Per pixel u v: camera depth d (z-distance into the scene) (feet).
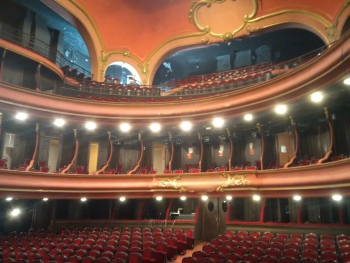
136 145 51.11
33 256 28.94
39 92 38.34
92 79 56.90
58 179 39.22
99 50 58.03
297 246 28.40
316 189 30.37
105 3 56.29
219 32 59.31
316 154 38.06
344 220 34.50
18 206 44.50
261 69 57.47
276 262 23.76
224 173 37.76
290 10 51.26
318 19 46.57
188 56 72.54
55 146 51.01
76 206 47.85
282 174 33.81
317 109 34.88
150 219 46.42
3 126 42.45
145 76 62.44
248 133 44.80
